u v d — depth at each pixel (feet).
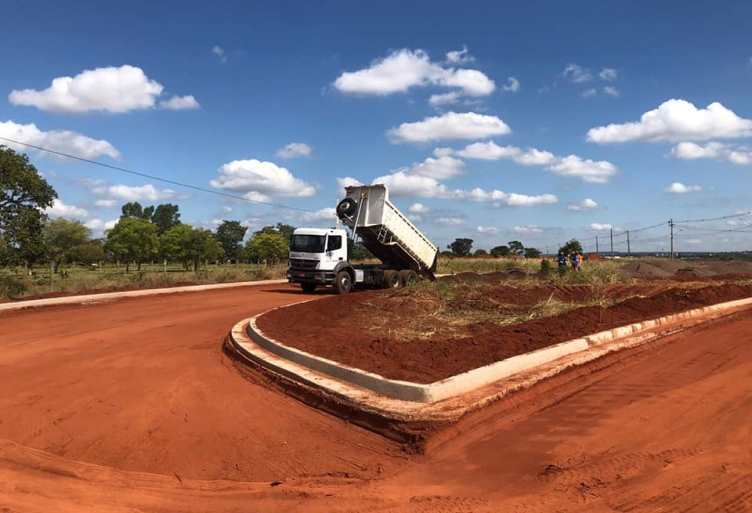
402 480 16.44
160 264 304.71
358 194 81.00
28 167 74.08
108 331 44.52
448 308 46.70
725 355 31.53
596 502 14.28
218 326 47.37
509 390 22.95
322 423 21.85
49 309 60.23
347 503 15.05
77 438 20.76
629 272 103.40
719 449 17.48
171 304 65.77
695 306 47.88
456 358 26.48
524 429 20.07
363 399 21.93
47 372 30.60
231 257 411.75
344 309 47.57
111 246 196.03
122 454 19.27
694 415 20.89
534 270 104.37
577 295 58.80
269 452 19.17
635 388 24.94
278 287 98.12
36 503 15.43
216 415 23.11
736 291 60.29
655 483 15.21
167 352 35.91
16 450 19.67
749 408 21.59
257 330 37.96
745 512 13.48
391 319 41.27
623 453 17.40
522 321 38.58
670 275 101.60
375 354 28.02
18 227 72.28
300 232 80.53
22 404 24.82
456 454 18.13
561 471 16.22
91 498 15.80
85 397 25.80
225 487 16.51
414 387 21.50
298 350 29.96
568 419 20.95
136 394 26.18
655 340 35.29
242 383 28.12
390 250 86.48
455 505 14.58
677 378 26.55
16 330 45.50
